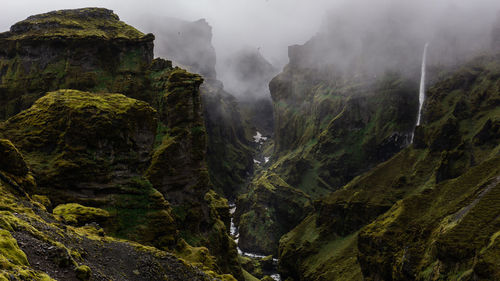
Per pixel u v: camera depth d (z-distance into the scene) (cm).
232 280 4481
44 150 5650
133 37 10525
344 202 16750
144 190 6162
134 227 5722
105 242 3406
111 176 5881
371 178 18212
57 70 9656
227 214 11500
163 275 3316
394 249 10100
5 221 2277
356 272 12781
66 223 3562
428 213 10819
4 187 3400
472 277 6700
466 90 19062
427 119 19075
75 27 10312
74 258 2550
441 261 7781
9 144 3916
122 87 9594
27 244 2191
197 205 8631
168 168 8075
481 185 10062
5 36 10244
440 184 12275
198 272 3762
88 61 9800
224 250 9719
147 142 6588
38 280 1833
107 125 5884
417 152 18550
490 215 8156
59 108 5928
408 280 8819
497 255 6619
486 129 15838
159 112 8944
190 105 8844
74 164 5541
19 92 9562
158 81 9638
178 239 6312
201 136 8994
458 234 7894
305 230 18025
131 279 2905
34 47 9850
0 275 1605
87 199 5556
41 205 3653
